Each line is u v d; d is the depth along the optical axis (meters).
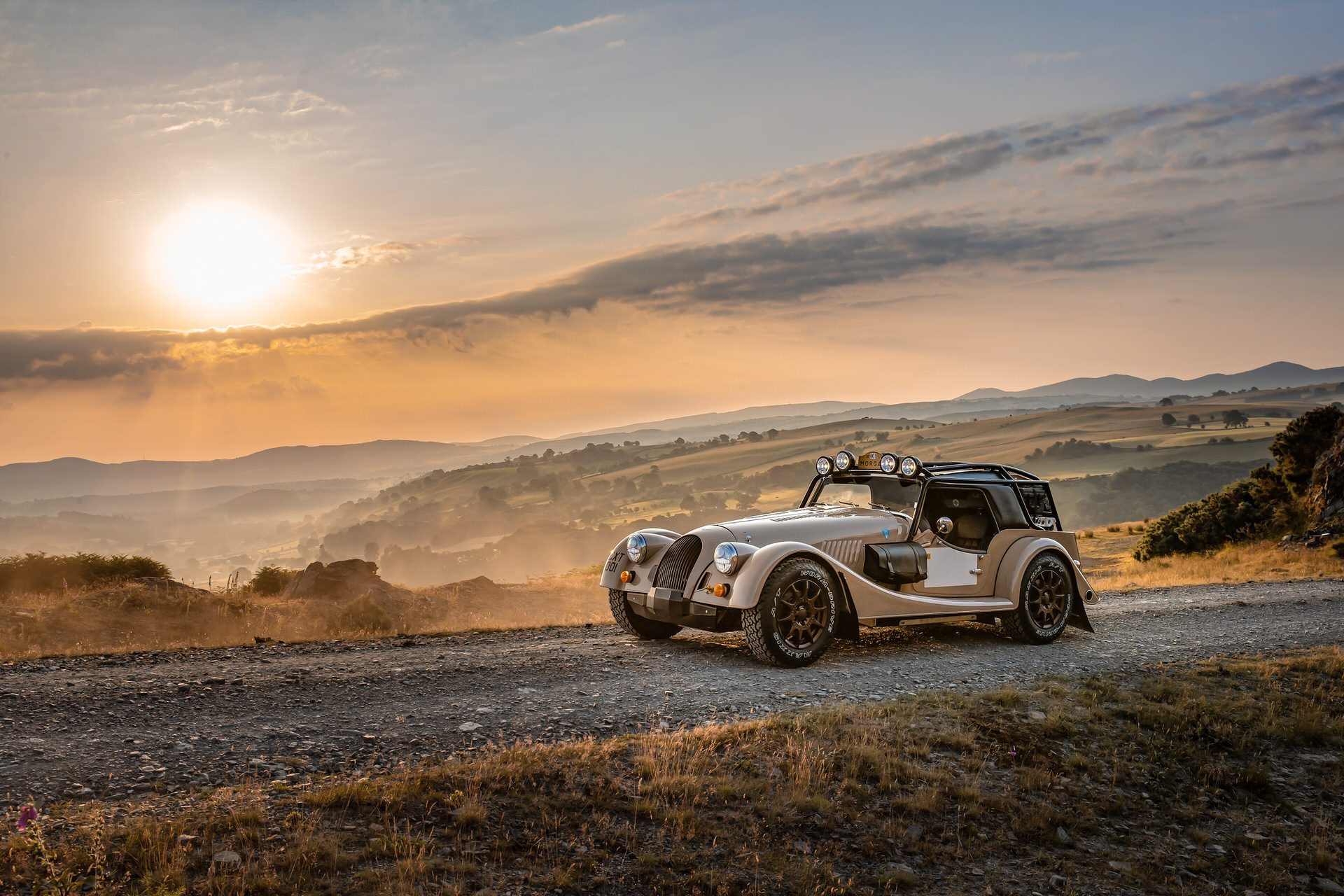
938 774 4.86
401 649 8.00
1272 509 25.62
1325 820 5.04
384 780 4.26
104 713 5.52
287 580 17.78
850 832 4.24
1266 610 11.23
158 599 12.92
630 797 4.27
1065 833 4.59
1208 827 4.91
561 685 6.48
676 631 8.58
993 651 8.05
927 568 7.95
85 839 3.51
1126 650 8.32
